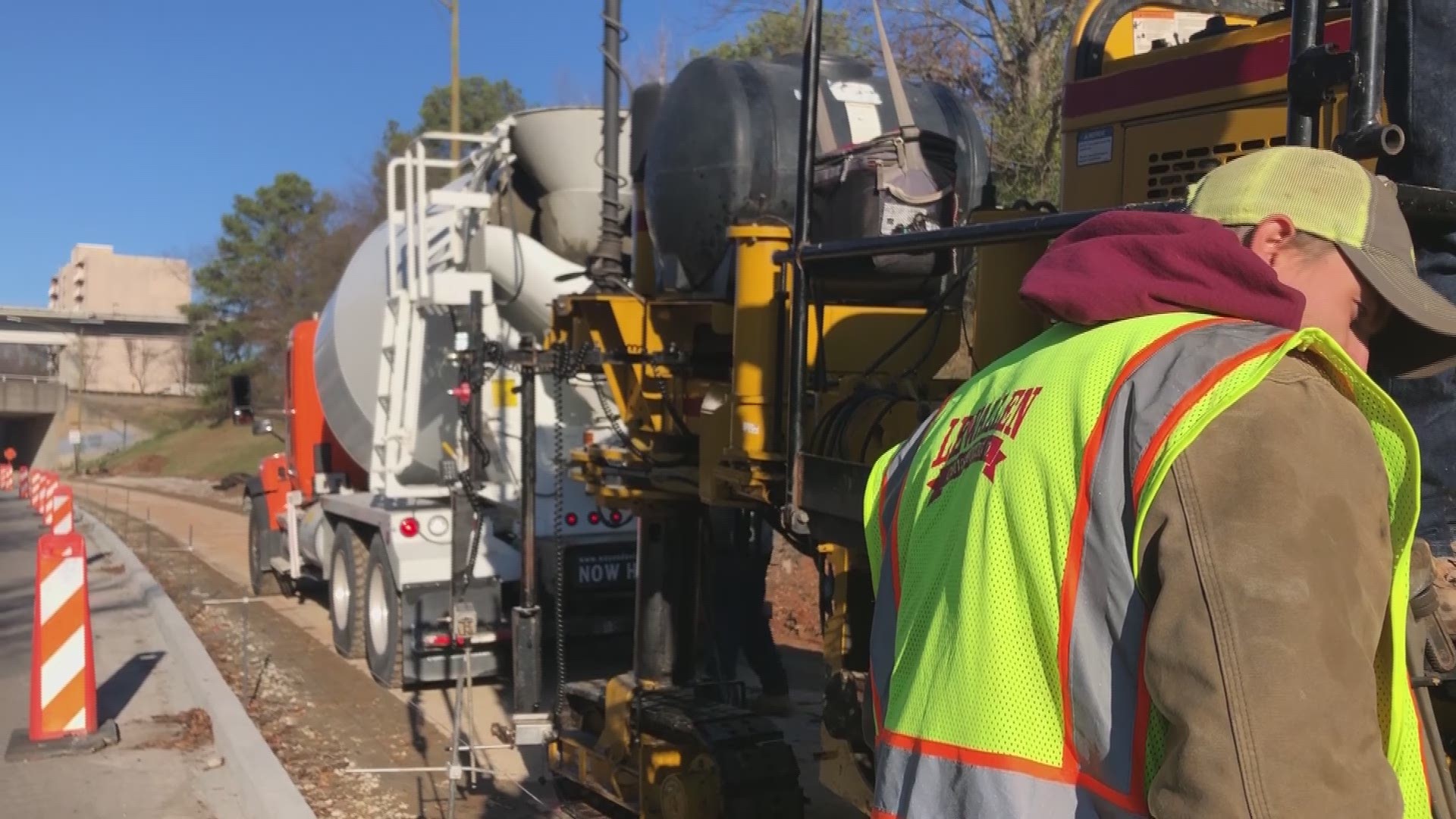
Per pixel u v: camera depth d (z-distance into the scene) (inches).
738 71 178.2
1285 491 48.7
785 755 181.5
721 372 201.9
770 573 422.0
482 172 334.6
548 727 221.9
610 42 216.1
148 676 338.3
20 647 395.2
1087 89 150.6
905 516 67.2
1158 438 51.7
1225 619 47.6
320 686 323.0
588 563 323.9
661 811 187.9
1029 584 56.1
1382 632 54.0
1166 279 57.9
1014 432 58.9
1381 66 79.7
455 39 834.8
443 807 219.6
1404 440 53.4
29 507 1093.8
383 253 372.5
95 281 3855.8
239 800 232.2
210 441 1750.7
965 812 56.2
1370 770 47.1
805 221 139.1
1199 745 47.1
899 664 64.1
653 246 204.8
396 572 311.0
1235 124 130.6
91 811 226.7
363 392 375.6
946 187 159.0
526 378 225.8
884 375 168.7
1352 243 61.4
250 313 1825.8
